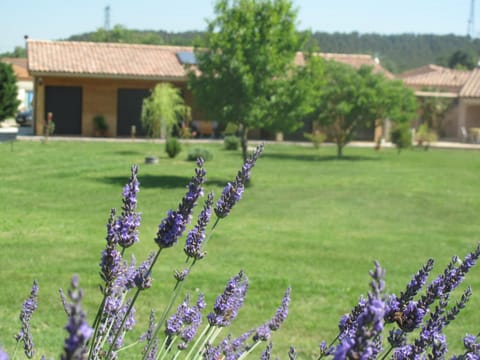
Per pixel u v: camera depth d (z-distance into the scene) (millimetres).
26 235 13000
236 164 28891
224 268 10602
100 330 3010
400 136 38719
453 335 7680
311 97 23578
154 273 9844
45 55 40906
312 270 10891
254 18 22844
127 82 41469
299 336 7516
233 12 22766
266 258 11609
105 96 41250
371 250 12805
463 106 53094
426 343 2580
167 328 3205
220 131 43125
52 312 7777
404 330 2414
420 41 140625
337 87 34344
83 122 41062
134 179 2438
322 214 17141
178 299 8539
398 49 140375
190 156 29688
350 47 139250
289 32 23156
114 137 41188
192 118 43188
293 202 18953
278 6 22797
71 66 40062
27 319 3473
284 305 3594
